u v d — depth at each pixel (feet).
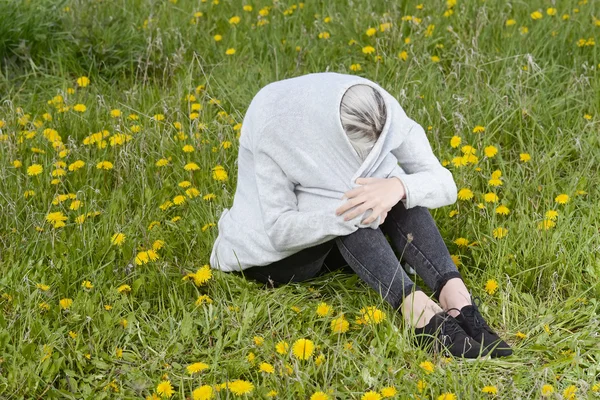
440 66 13.96
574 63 13.58
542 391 7.52
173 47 15.28
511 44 13.98
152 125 12.73
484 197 10.30
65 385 8.02
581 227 9.78
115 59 14.89
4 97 13.53
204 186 11.17
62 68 14.51
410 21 14.98
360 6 15.74
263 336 8.67
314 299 9.32
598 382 7.97
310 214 8.37
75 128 12.48
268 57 14.97
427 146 9.04
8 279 9.23
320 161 8.48
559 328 8.79
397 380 7.88
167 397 7.68
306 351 7.86
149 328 8.75
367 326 8.61
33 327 8.43
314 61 14.39
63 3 15.97
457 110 12.25
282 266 9.17
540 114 12.42
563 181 11.05
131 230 10.11
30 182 11.05
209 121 12.78
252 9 16.56
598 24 14.62
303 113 8.46
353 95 8.38
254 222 9.11
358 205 8.25
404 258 8.79
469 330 8.29
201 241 10.16
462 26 14.98
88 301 8.77
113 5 16.48
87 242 9.86
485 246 9.86
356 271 8.52
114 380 7.91
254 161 8.80
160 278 9.39
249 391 7.45
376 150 8.46
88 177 11.37
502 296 9.14
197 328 8.93
